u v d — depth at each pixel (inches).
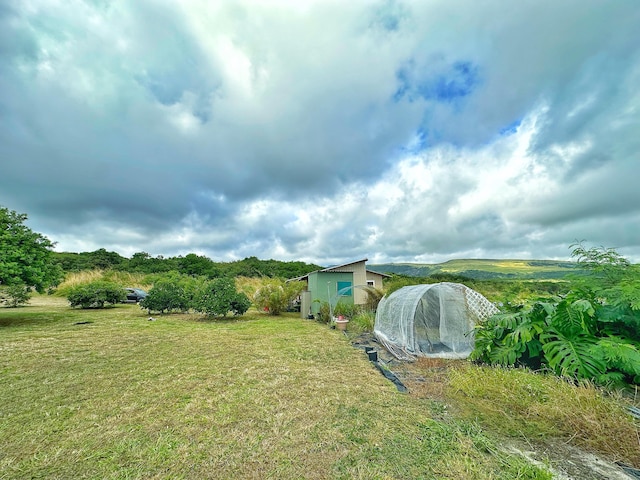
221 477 86.7
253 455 97.1
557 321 166.7
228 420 122.2
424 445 102.0
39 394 150.9
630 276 176.4
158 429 115.1
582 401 119.5
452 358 213.3
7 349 247.0
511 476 84.3
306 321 459.8
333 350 251.1
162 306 510.3
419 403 138.4
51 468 91.1
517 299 238.7
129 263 1246.3
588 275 192.5
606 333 166.4
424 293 241.3
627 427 104.7
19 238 385.7
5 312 500.7
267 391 154.3
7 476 87.6
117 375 181.3
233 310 479.2
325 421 120.8
